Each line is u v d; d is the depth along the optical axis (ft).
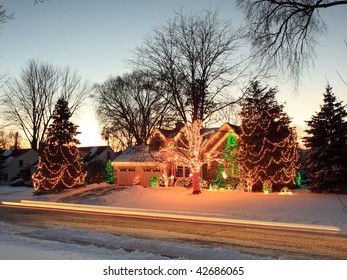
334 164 90.48
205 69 100.37
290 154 97.09
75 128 121.80
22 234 45.42
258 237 43.70
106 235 41.86
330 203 72.08
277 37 64.75
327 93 94.94
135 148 147.64
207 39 100.63
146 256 31.40
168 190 103.24
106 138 197.36
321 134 93.86
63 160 117.19
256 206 73.72
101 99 185.68
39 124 206.59
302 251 36.17
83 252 32.50
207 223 55.77
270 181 95.40
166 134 127.03
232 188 103.96
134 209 78.38
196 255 32.73
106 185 125.59
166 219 60.70
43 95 205.26
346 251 36.11
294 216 62.95
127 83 178.50
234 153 104.22
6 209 78.74
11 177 207.82
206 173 114.01
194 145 96.89
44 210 76.59
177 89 100.78
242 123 100.22
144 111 173.27
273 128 97.45
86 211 74.49
